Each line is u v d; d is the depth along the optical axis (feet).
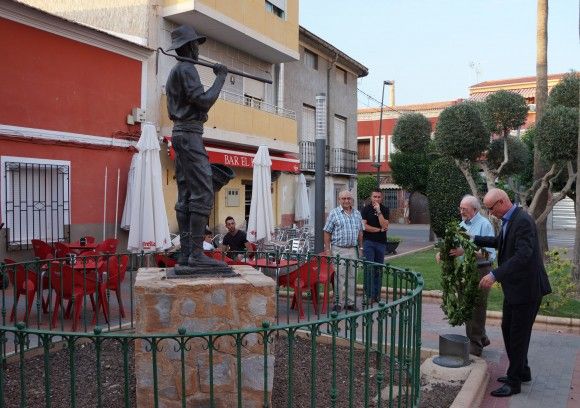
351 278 26.37
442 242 18.20
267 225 40.40
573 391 16.56
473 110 40.14
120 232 43.27
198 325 13.98
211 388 10.32
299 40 70.03
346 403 14.87
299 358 18.88
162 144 47.67
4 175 34.91
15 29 35.42
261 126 58.65
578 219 31.81
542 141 37.83
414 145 49.93
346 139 85.15
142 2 46.47
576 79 44.37
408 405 14.30
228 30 52.39
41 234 37.58
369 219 28.76
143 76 45.55
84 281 20.99
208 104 15.15
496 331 23.93
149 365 13.93
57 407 14.33
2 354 11.53
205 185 15.35
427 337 22.94
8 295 29.68
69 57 39.11
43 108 37.35
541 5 46.78
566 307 27.55
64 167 38.83
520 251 15.92
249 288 14.11
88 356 18.57
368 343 11.74
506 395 16.10
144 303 13.87
